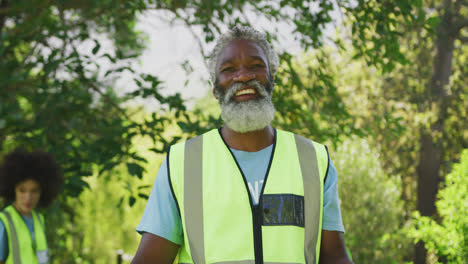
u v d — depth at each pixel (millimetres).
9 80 3754
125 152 4238
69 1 4582
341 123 4996
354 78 9414
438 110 9164
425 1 8984
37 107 4445
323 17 4828
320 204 1550
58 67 4289
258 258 1434
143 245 1520
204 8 4824
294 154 1595
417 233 5559
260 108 1535
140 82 4238
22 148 3574
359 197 6508
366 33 5020
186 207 1501
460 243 5223
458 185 5699
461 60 10047
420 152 9344
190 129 3943
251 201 1487
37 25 4367
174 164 1565
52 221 5918
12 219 3143
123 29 5527
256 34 1633
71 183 4082
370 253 6414
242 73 1554
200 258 1458
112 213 10633
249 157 1561
